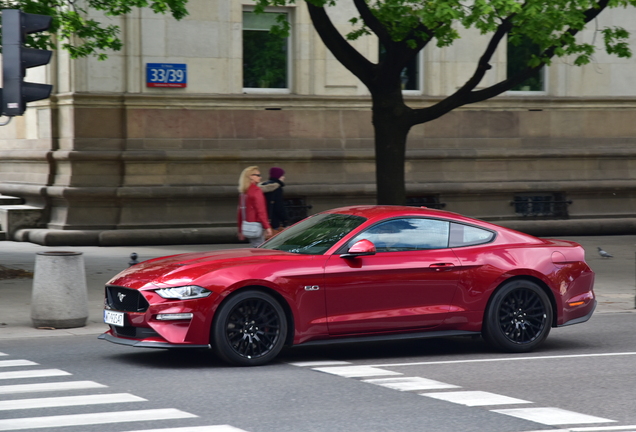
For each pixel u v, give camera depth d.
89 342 10.99
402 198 17.44
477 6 15.12
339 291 9.54
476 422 7.01
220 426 6.80
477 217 25.95
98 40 17.27
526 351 10.40
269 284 9.25
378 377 8.82
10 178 25.53
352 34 18.50
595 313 13.99
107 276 16.78
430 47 25.52
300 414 7.23
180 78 23.17
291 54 24.64
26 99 11.10
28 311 13.21
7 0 15.30
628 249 22.95
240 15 23.84
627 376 8.99
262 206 14.84
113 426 6.80
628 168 27.48
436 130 25.66
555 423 7.00
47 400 7.71
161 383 8.46
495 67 26.09
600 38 27.09
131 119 22.75
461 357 10.09
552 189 26.47
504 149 26.19
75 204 22.45
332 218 10.43
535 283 10.41
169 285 9.06
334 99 24.64
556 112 26.83
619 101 27.38
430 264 9.89
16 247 21.69
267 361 9.35
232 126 23.77
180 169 23.20
